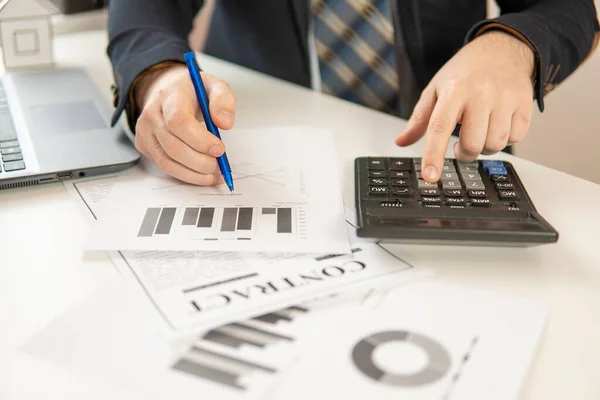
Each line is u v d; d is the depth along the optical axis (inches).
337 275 15.7
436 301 14.8
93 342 13.3
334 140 25.2
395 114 34.0
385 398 11.9
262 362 12.8
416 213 17.6
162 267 16.0
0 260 16.6
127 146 23.1
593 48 27.7
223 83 21.5
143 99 23.7
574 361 13.1
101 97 28.4
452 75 21.4
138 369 12.6
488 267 16.4
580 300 15.2
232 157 22.5
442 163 18.7
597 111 45.9
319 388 12.1
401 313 14.3
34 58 32.8
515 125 20.5
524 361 12.9
